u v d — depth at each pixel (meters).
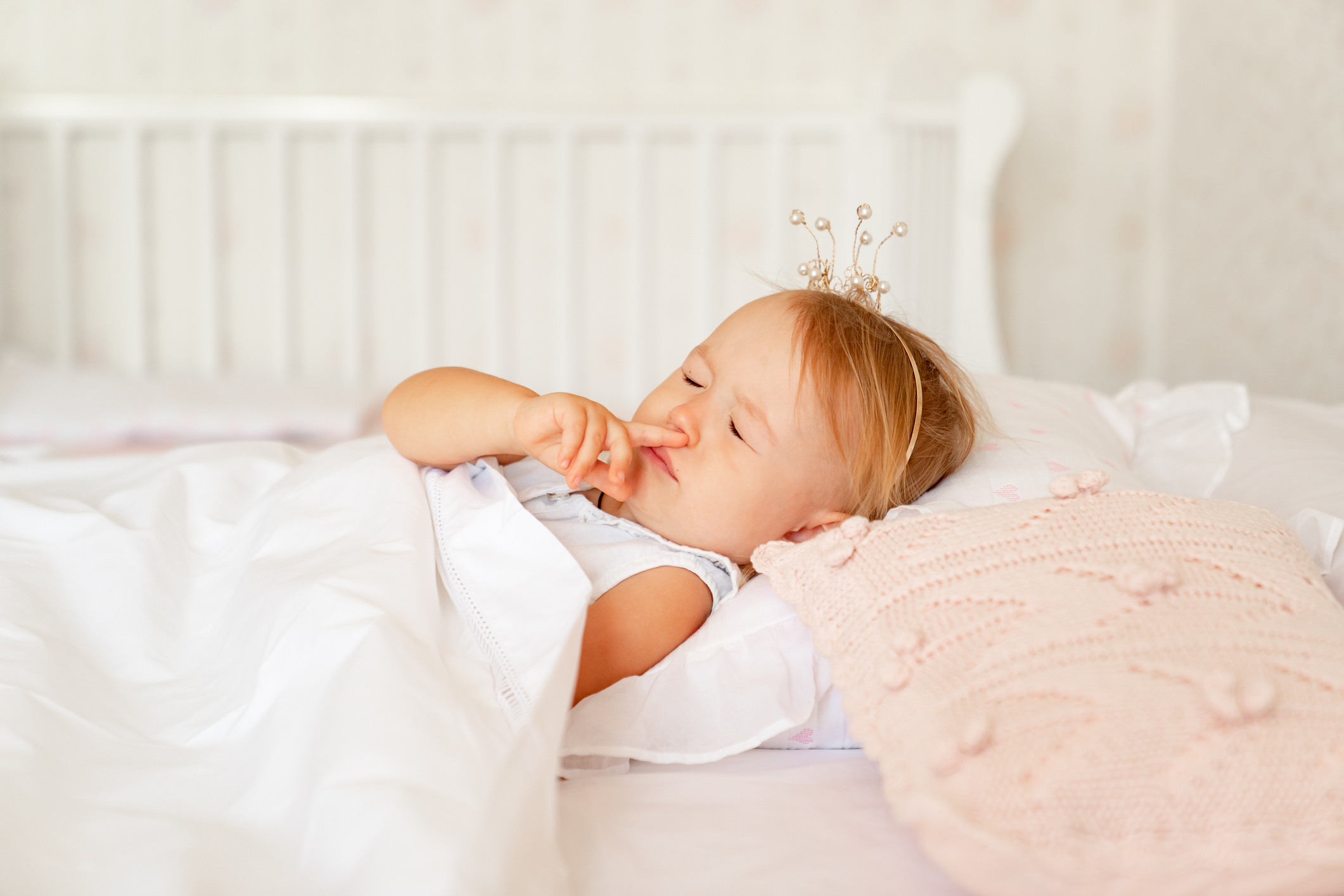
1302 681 0.51
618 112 1.98
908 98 1.87
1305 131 1.56
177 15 1.99
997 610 0.56
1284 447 0.91
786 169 2.00
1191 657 0.52
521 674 0.59
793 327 0.75
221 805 0.52
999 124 1.74
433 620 0.61
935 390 0.80
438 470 0.75
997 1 2.05
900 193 1.81
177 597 0.70
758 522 0.73
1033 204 2.12
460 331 2.07
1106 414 1.04
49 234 1.99
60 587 0.69
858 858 0.53
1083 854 0.45
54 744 0.55
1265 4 1.69
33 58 1.98
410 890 0.42
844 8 2.03
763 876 0.51
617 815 0.57
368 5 2.00
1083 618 0.54
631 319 2.04
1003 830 0.45
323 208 2.03
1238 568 0.59
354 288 2.02
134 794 0.53
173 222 2.02
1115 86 2.10
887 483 0.75
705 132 1.98
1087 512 0.62
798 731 0.69
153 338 2.04
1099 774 0.46
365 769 0.48
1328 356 1.49
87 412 1.55
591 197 2.04
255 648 0.59
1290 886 0.46
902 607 0.58
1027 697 0.50
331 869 0.45
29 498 0.77
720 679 0.66
